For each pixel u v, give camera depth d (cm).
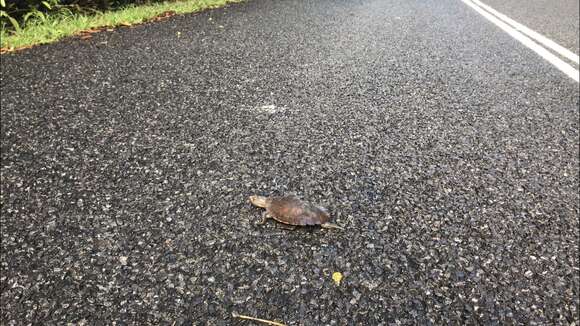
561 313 138
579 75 371
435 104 302
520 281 150
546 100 313
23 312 136
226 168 217
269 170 215
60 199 191
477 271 154
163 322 133
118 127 259
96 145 238
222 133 253
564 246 166
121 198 192
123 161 222
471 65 393
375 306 139
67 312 136
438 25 556
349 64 386
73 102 293
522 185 206
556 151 239
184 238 168
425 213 184
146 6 599
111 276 150
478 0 780
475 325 133
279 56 404
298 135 252
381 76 357
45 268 153
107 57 389
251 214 182
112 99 299
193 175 210
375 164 222
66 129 256
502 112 290
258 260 157
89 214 181
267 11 607
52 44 430
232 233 171
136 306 138
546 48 456
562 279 151
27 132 251
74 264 155
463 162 225
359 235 170
